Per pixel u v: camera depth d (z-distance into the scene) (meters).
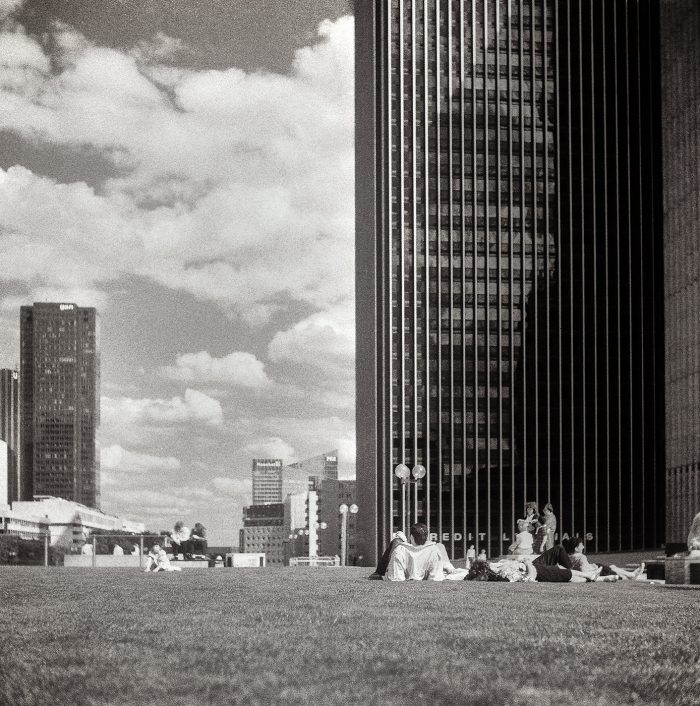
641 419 173.12
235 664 12.56
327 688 10.97
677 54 127.06
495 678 11.63
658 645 14.81
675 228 127.00
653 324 174.62
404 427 169.88
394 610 20.75
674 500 124.06
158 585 35.66
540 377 172.38
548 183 174.88
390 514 168.12
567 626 17.44
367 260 182.88
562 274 174.00
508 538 169.62
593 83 175.50
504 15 176.38
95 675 11.93
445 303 172.50
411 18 175.88
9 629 16.84
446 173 174.25
